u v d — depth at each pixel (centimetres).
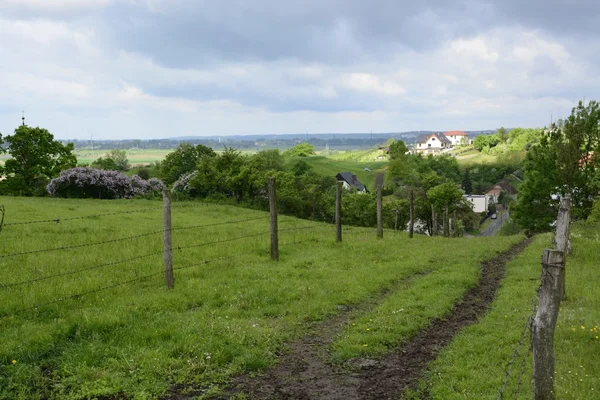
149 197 5297
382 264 1819
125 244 1967
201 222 3166
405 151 17262
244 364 852
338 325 1112
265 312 1171
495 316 1157
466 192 16225
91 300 1172
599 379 740
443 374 807
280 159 12406
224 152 6062
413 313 1170
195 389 762
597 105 3088
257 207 5859
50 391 730
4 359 812
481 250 2364
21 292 1179
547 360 550
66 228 2370
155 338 934
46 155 6338
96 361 821
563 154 3161
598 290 1377
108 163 10738
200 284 1368
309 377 822
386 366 870
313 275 1567
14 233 2130
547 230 4066
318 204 7194
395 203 7350
